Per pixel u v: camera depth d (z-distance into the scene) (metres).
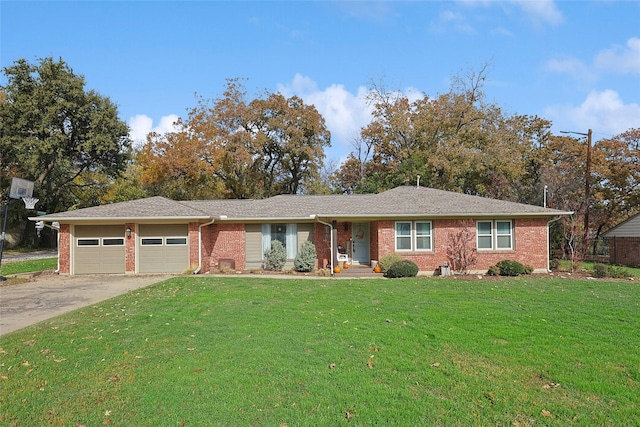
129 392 5.68
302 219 21.22
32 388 5.83
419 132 37.75
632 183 35.88
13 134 36.31
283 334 8.31
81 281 17.39
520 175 35.97
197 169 36.78
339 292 13.48
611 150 36.50
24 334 8.55
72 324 9.37
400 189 23.97
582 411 5.22
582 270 20.80
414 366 6.59
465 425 4.87
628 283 15.80
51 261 27.83
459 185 37.12
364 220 21.28
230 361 6.77
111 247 20.17
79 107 38.31
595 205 35.88
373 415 5.04
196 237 20.28
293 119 40.38
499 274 18.66
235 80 40.84
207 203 23.89
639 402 5.45
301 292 13.47
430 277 18.22
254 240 22.34
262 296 12.64
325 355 7.08
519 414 5.13
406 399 5.47
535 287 14.59
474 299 12.12
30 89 37.97
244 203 23.92
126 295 13.23
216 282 16.02
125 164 42.72
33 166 35.88
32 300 12.88
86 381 6.06
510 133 37.38
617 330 8.66
